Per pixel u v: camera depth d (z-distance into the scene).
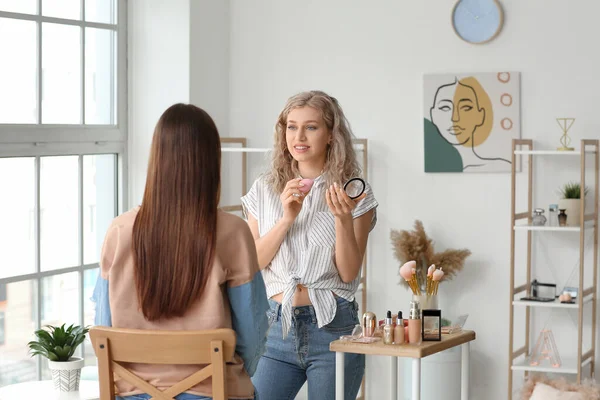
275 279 2.66
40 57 3.62
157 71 4.18
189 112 1.87
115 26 4.09
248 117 4.60
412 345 2.55
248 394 1.95
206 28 4.33
